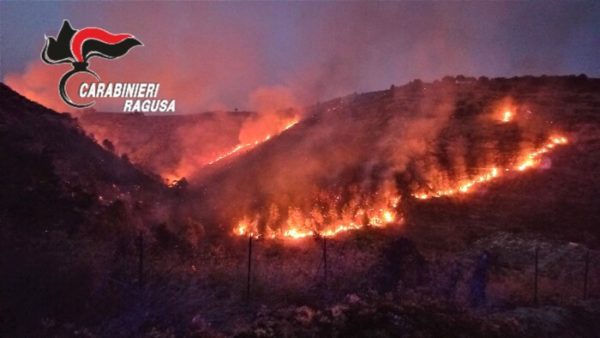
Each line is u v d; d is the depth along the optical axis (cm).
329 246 1883
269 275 1177
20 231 1132
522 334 1113
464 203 3603
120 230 1509
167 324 849
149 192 2678
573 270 2173
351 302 1009
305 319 896
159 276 1040
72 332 757
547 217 3300
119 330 798
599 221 3216
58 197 1600
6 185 1564
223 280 1116
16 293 809
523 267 2242
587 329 1309
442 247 2572
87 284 890
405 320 957
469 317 1073
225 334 830
